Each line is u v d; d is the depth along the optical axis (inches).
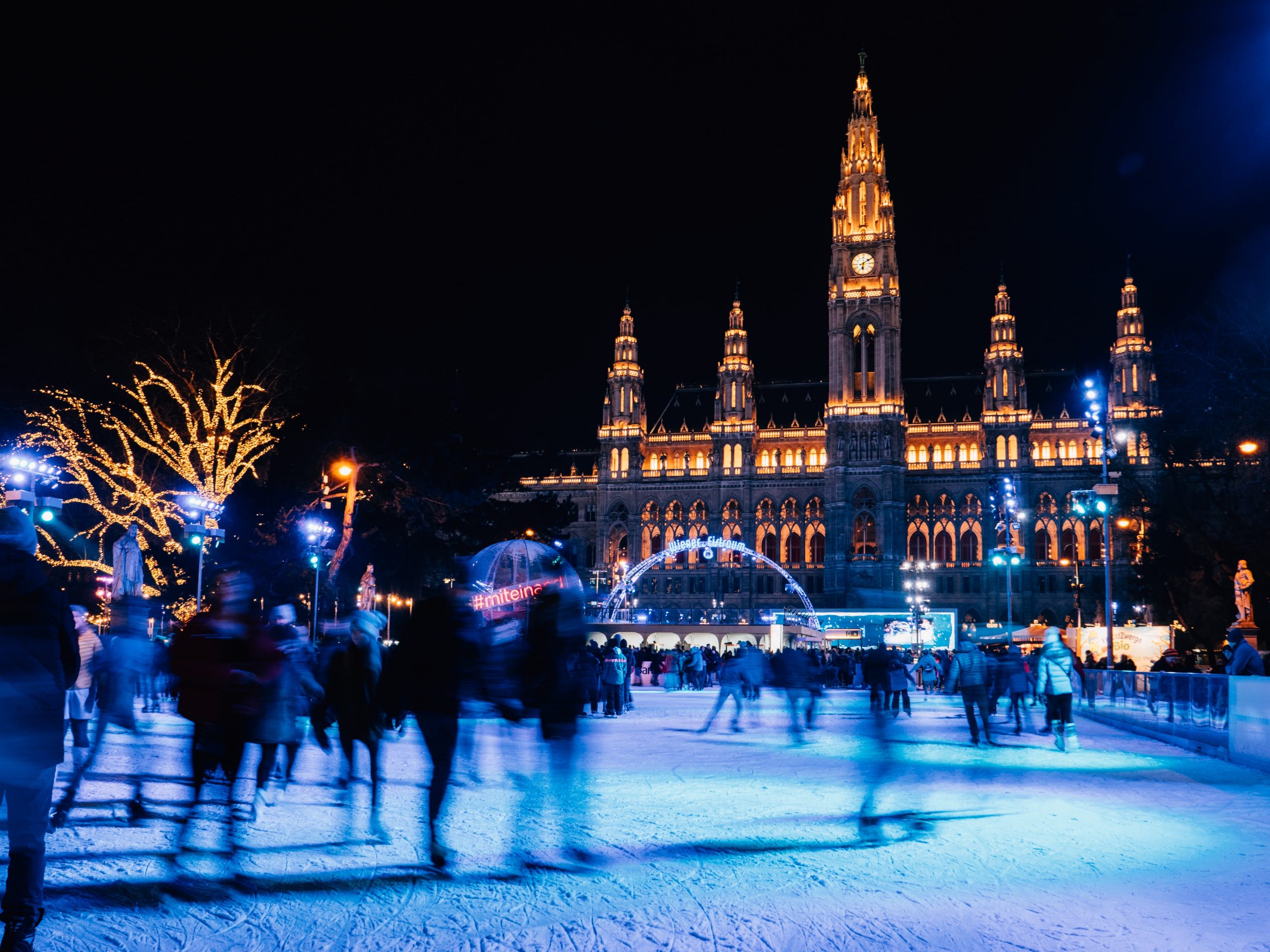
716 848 498.3
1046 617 6003.9
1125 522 2490.2
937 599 6151.6
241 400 2425.0
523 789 632.4
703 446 6717.5
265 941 338.0
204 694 467.5
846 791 703.7
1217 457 2180.1
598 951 328.8
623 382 6771.7
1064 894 406.6
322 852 480.7
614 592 4712.1
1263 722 852.6
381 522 2394.2
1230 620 2354.8
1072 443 6230.3
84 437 2361.0
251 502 2293.3
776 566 4461.1
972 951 330.6
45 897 389.1
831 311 6358.3
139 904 381.7
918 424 6496.1
